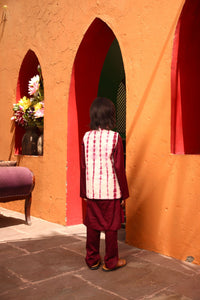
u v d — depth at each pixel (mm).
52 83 4910
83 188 3008
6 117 6102
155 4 3467
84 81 4746
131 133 3713
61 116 4738
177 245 3223
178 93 3352
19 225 4695
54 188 4844
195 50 3484
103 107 2910
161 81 3408
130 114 3730
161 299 2357
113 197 2840
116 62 5742
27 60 5660
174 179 3252
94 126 2938
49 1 4961
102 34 4477
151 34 3508
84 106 4801
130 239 3719
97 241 2957
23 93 5914
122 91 5934
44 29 5074
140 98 3621
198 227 3037
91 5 4250
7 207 5988
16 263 3111
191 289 2527
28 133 5555
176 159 3234
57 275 2812
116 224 2859
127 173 3754
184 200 3158
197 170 3047
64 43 4695
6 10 6043
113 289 2529
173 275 2805
